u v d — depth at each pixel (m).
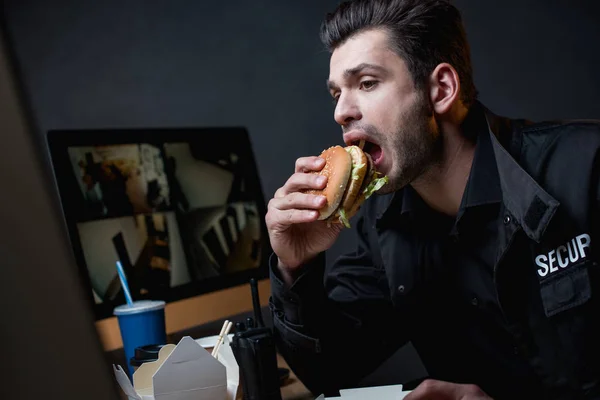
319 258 1.39
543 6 3.79
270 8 3.89
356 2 1.39
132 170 1.57
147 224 1.56
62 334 0.23
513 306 1.38
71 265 0.24
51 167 1.39
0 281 0.22
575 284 1.28
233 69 3.88
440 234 1.52
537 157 1.38
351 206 1.26
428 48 1.37
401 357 3.66
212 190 1.78
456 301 1.52
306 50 3.90
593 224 1.30
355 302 1.62
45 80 3.65
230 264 1.75
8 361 0.22
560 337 1.32
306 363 1.38
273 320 1.40
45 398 0.22
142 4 3.79
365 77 1.34
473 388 1.18
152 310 1.22
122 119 3.74
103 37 3.75
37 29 3.66
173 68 3.82
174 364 0.89
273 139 3.90
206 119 3.85
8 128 0.23
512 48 3.83
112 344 1.34
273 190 3.88
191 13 3.84
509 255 1.36
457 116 1.44
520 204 1.29
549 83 3.82
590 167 1.31
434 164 1.43
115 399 0.24
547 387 1.39
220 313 1.59
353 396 1.13
